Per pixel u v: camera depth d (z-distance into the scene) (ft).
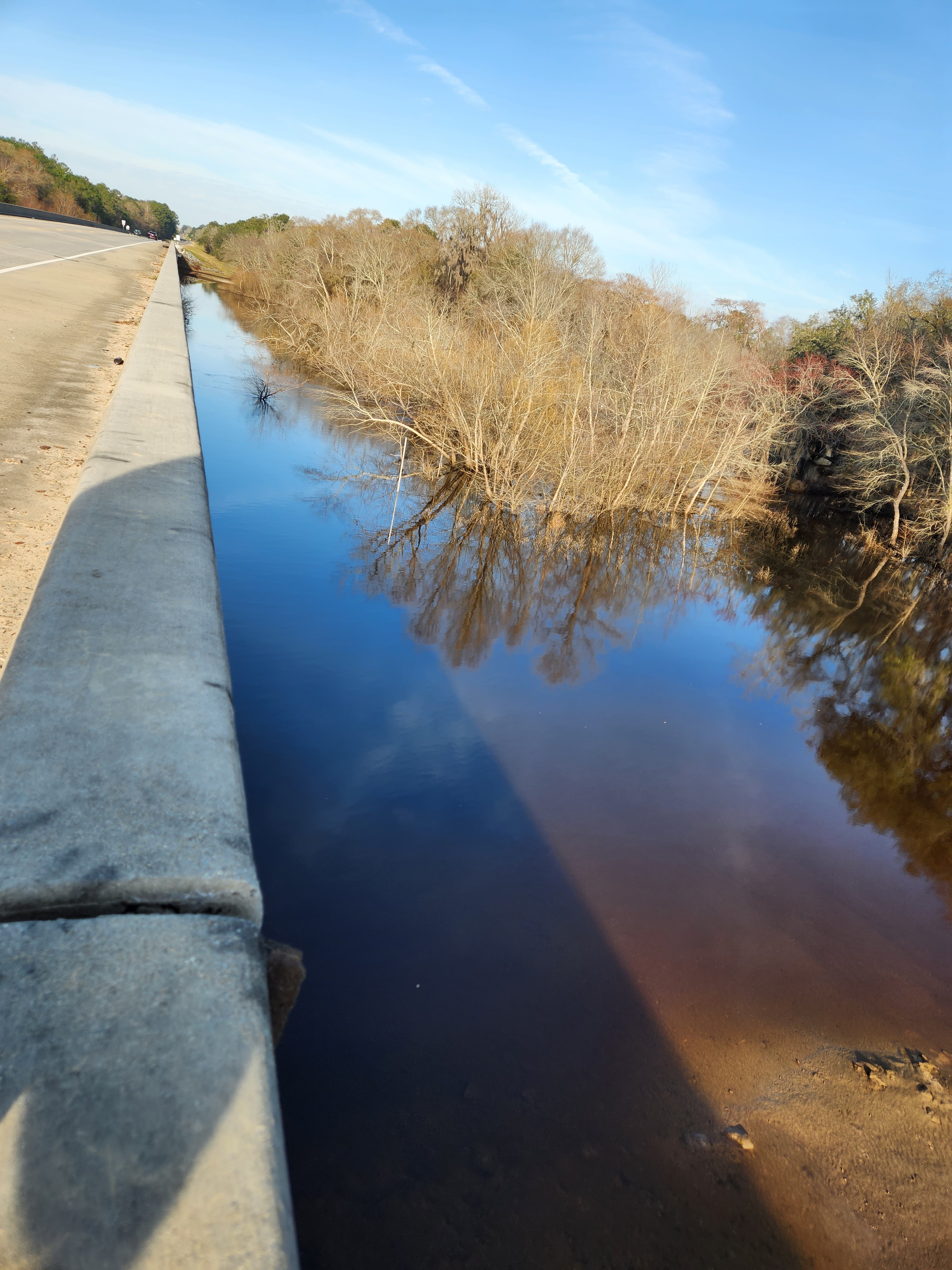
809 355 88.89
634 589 41.75
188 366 28.50
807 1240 9.55
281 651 24.02
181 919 4.32
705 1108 11.25
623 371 58.34
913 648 41.45
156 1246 2.84
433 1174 9.59
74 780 5.12
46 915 4.12
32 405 20.63
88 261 82.33
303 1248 8.53
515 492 45.14
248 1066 3.53
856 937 16.01
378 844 16.08
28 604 9.98
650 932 14.93
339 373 71.20
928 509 60.70
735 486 63.72
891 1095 11.98
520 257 102.99
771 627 40.01
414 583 33.58
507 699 24.31
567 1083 11.26
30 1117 3.07
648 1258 9.03
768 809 20.81
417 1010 12.16
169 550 10.36
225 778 5.61
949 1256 9.61
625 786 20.33
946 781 25.29
